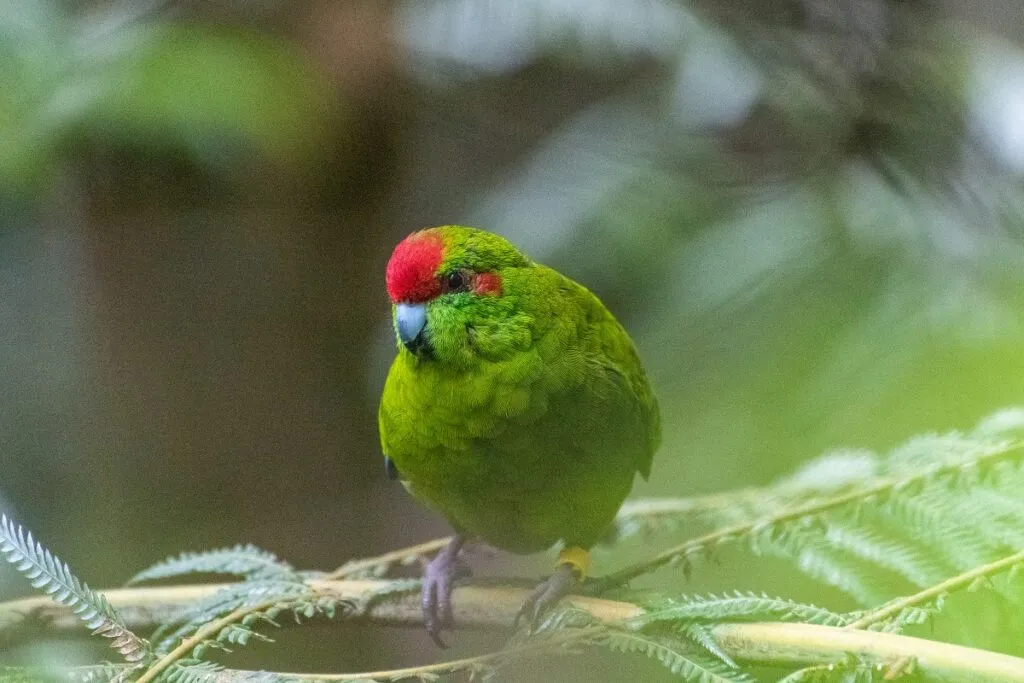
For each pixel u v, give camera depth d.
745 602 4.59
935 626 4.96
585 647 4.70
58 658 4.88
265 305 11.74
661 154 10.00
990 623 4.89
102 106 9.05
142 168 10.55
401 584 6.27
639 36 9.20
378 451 12.34
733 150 9.87
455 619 6.38
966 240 8.34
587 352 6.55
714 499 6.66
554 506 6.50
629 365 6.95
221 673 4.55
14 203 10.04
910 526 5.39
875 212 8.73
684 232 9.65
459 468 6.45
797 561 5.57
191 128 9.45
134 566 11.52
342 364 12.01
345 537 12.18
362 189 11.56
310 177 11.24
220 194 11.16
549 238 9.69
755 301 8.52
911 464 5.69
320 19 10.63
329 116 10.85
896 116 8.94
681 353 8.53
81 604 4.75
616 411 6.48
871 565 5.63
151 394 11.66
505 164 12.91
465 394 6.30
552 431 6.32
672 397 8.26
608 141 10.24
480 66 10.38
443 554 6.76
